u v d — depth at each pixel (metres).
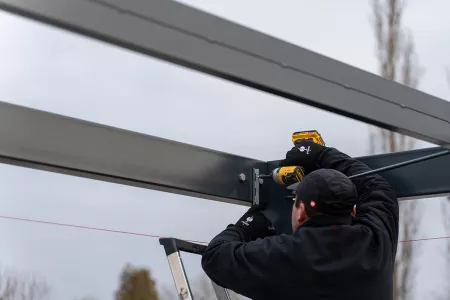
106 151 2.30
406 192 2.45
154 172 2.41
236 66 1.47
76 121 2.26
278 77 1.55
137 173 2.37
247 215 2.44
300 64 1.60
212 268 2.02
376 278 1.90
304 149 2.43
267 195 2.77
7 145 2.08
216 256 2.01
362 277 1.87
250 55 1.50
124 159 2.34
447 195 2.38
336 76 1.67
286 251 1.88
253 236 2.39
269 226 2.43
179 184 2.48
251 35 1.51
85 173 2.27
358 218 2.04
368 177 2.23
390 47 8.46
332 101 1.65
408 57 8.42
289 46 1.59
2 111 2.10
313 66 1.63
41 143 2.16
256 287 1.92
